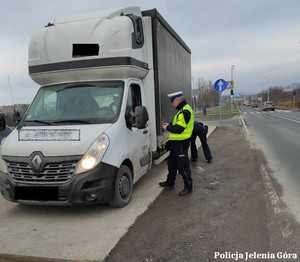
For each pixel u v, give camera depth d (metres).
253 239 3.50
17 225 4.14
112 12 5.07
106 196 4.12
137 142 5.02
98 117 4.50
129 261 3.15
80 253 3.30
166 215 4.30
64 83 5.05
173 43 7.10
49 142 4.05
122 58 4.67
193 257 3.18
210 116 35.00
